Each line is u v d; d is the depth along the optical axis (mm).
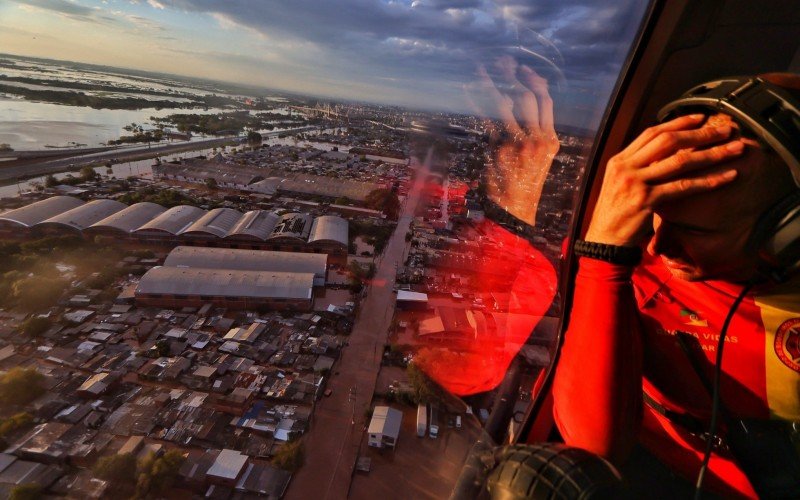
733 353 787
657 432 916
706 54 875
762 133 550
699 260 680
